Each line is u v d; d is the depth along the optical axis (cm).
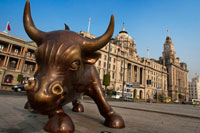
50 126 173
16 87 2064
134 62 5900
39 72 156
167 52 8825
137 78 5997
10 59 3394
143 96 6044
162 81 7381
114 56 5125
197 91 12938
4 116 300
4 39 3228
